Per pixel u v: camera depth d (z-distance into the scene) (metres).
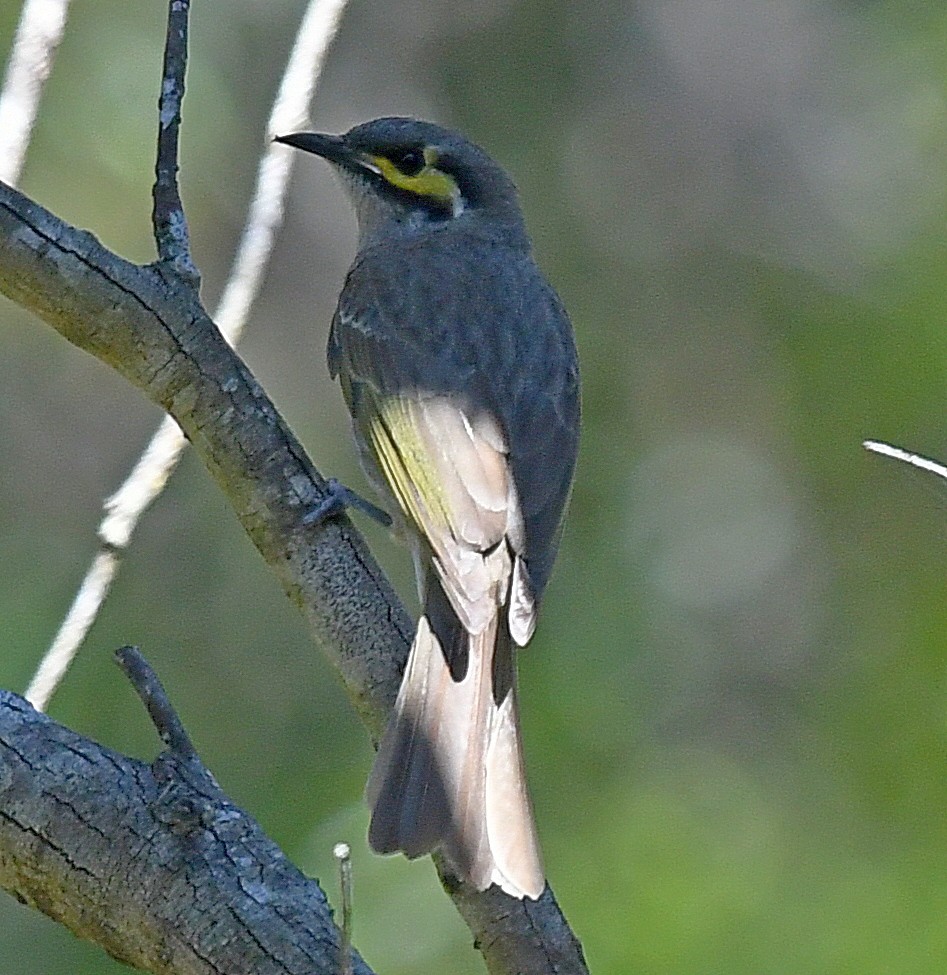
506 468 8.30
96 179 12.77
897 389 13.12
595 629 12.74
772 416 14.71
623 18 16.95
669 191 16.45
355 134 9.98
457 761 7.12
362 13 16.86
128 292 7.29
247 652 13.16
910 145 14.55
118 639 12.77
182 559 13.42
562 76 16.83
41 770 6.30
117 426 15.29
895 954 10.80
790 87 16.70
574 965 6.87
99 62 12.89
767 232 15.96
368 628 7.44
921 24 14.58
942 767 11.82
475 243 9.55
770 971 10.71
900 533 13.02
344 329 9.20
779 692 13.45
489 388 8.60
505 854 6.86
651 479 14.25
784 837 11.61
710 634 13.76
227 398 7.38
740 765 12.23
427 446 8.40
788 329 14.55
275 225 8.30
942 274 13.26
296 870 6.38
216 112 13.84
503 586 7.88
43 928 11.38
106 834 6.27
